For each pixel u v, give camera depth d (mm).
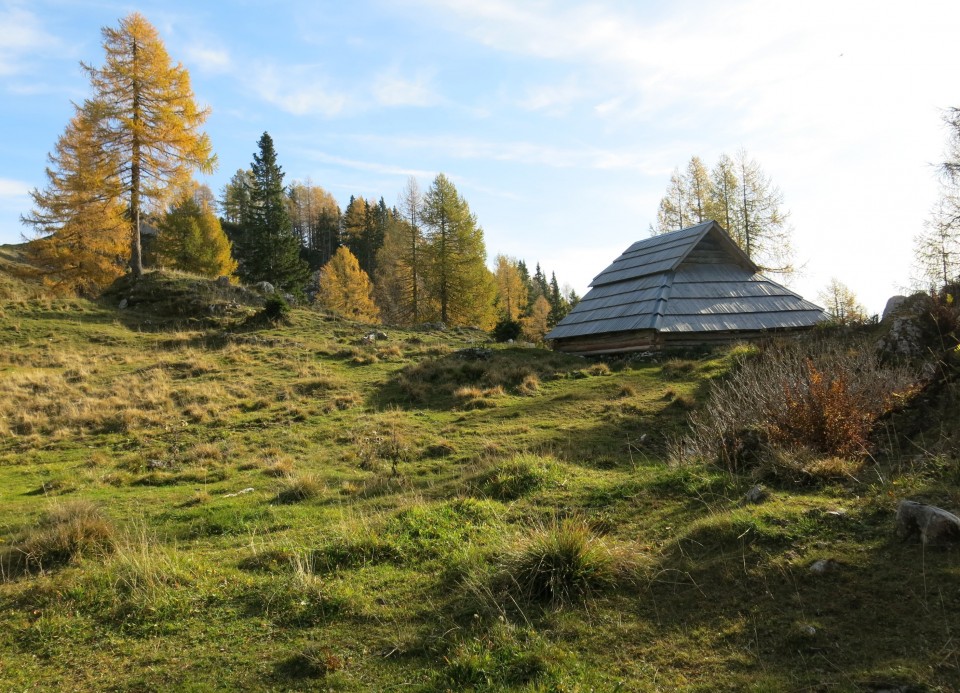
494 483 8969
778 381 9422
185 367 23328
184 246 48906
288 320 31703
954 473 5973
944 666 3605
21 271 33875
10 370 22859
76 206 32562
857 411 8016
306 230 107938
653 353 22953
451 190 47031
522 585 5379
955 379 8617
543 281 110000
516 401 18344
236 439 15695
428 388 20422
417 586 5832
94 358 24781
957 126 21500
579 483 8688
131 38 32625
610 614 4848
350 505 9500
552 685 3975
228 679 4535
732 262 28062
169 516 9469
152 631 5406
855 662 3812
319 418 17500
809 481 6883
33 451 15062
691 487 7379
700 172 45156
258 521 8812
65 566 7082
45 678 4750
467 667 4238
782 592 4695
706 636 4383
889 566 4664
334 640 4957
